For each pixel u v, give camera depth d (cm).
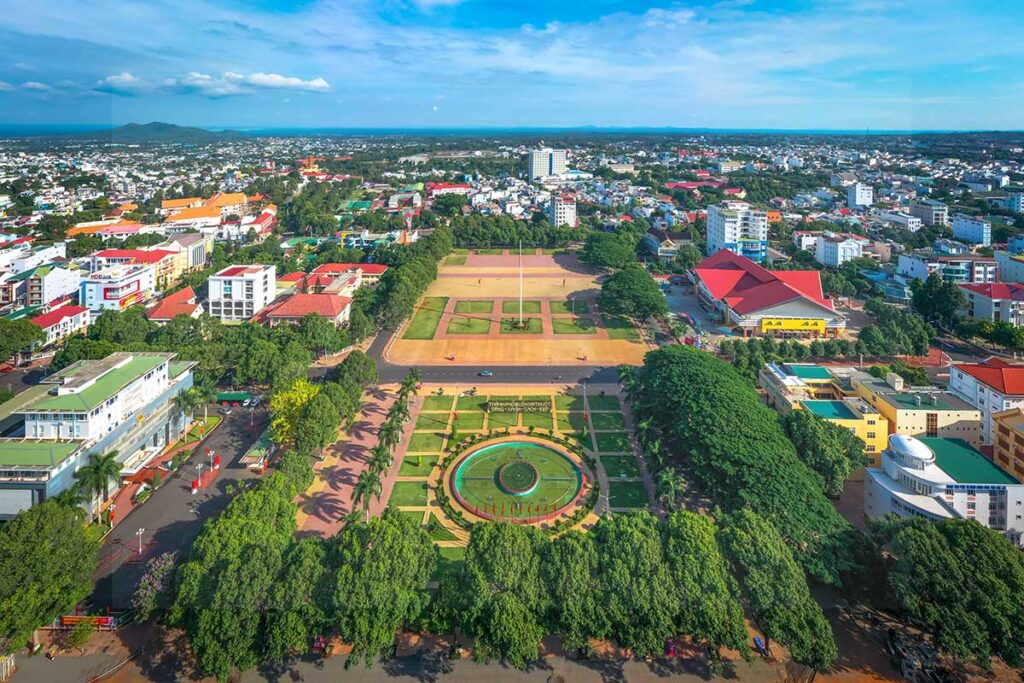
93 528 11450
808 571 10188
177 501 13862
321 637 9806
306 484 13375
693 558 9612
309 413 14738
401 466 15288
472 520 13175
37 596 9294
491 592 9544
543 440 16462
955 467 12812
